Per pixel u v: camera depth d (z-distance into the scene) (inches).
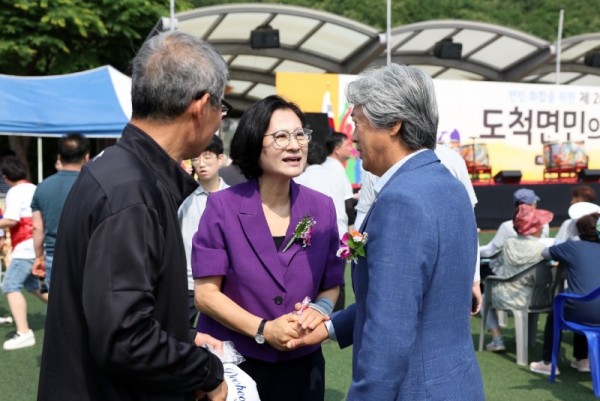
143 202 56.6
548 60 573.6
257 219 91.9
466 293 70.6
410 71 71.3
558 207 517.7
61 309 58.7
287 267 92.4
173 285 59.5
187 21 474.6
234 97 719.1
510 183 519.8
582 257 173.8
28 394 165.9
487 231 494.9
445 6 1514.5
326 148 219.3
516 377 181.9
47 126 307.3
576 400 165.0
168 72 59.4
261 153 91.8
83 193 58.1
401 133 70.9
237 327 88.6
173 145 61.8
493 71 622.5
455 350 68.9
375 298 65.9
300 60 569.6
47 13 613.0
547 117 545.0
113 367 54.5
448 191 69.3
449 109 523.5
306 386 94.4
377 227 67.9
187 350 58.1
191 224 155.0
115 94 343.9
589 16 1579.7
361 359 66.4
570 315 173.8
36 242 185.8
